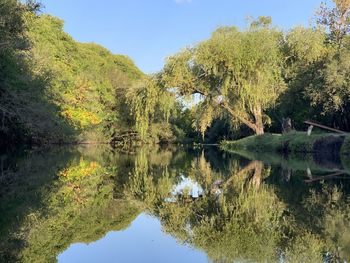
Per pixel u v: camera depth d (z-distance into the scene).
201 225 6.29
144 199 8.88
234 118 29.30
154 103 27.34
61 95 28.91
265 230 5.82
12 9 15.19
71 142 34.84
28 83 18.91
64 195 8.91
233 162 18.53
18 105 17.94
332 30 31.44
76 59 44.81
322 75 23.03
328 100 23.08
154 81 27.14
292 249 4.84
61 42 42.62
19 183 10.31
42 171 13.41
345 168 14.63
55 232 5.66
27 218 6.38
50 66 27.64
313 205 7.48
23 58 19.23
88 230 5.86
